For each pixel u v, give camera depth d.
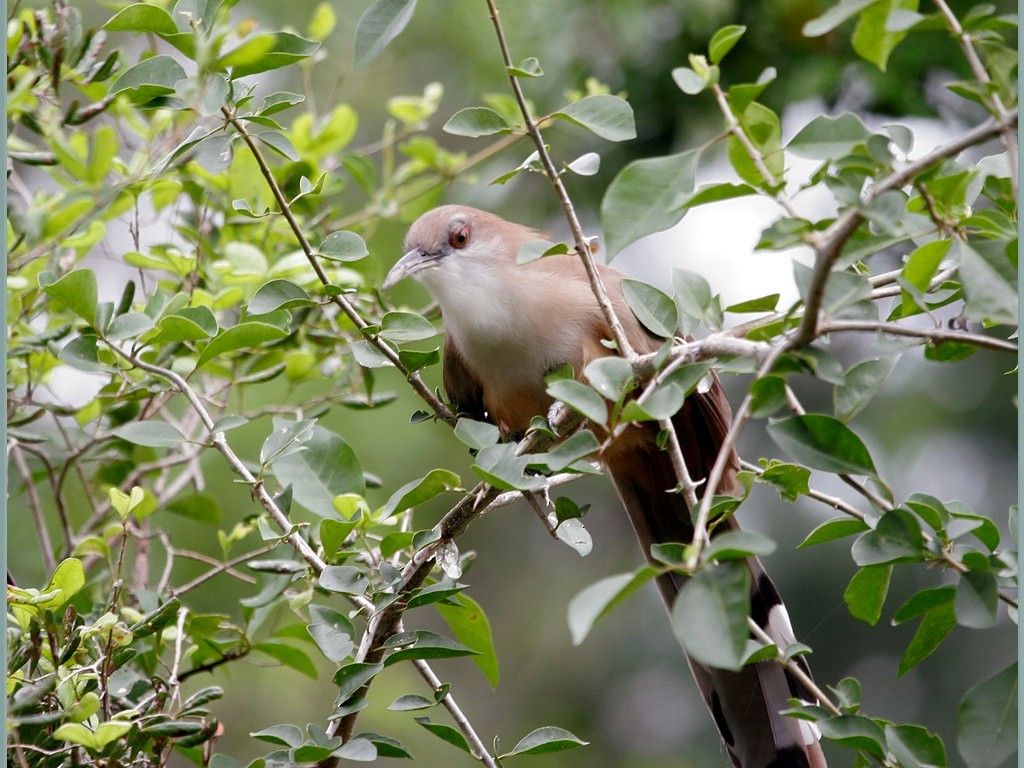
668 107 11.90
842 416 4.84
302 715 13.12
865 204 3.81
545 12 11.91
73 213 7.08
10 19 6.76
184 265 7.77
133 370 7.16
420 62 13.67
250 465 11.48
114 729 5.12
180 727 5.77
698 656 3.42
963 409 13.27
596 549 15.80
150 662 6.74
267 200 8.06
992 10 4.04
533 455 4.82
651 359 5.11
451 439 13.42
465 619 6.30
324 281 5.66
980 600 4.29
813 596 12.87
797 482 5.21
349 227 9.23
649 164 4.19
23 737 5.28
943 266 5.37
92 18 11.68
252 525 7.29
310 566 6.06
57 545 10.84
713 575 3.57
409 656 5.39
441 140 13.95
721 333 4.83
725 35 4.25
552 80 11.91
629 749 14.75
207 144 5.41
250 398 11.46
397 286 12.79
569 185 12.30
